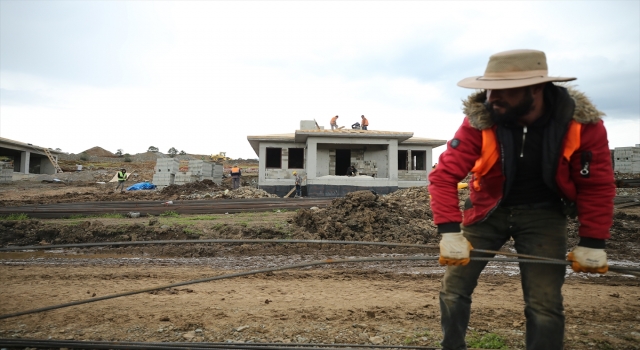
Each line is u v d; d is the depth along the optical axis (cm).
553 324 278
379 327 460
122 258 920
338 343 418
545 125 267
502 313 514
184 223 1301
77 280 673
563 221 289
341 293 603
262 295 583
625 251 1041
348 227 1181
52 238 1144
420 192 1967
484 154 277
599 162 263
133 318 478
